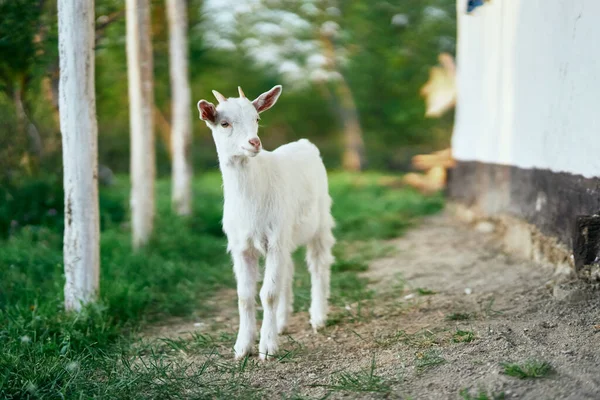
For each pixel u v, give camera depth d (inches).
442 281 257.6
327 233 217.2
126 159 798.5
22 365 170.7
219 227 382.6
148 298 245.1
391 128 950.4
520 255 282.0
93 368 176.7
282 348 191.5
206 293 266.5
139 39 321.7
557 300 200.2
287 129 1117.7
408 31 832.3
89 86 211.5
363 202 510.6
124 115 761.6
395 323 205.0
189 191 402.0
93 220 216.5
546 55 248.2
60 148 378.3
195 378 168.1
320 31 904.9
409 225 417.4
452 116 881.5
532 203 267.3
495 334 176.7
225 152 175.9
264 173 181.0
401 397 146.3
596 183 202.4
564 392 136.5
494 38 328.2
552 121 241.9
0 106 349.7
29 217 340.2
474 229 369.1
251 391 158.4
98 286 221.0
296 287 269.0
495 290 230.1
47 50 323.9
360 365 170.1
